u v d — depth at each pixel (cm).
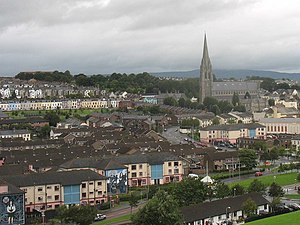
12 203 17412
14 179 19500
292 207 17738
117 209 19450
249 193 18188
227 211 16412
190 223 15438
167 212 14112
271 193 19762
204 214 15938
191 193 17662
